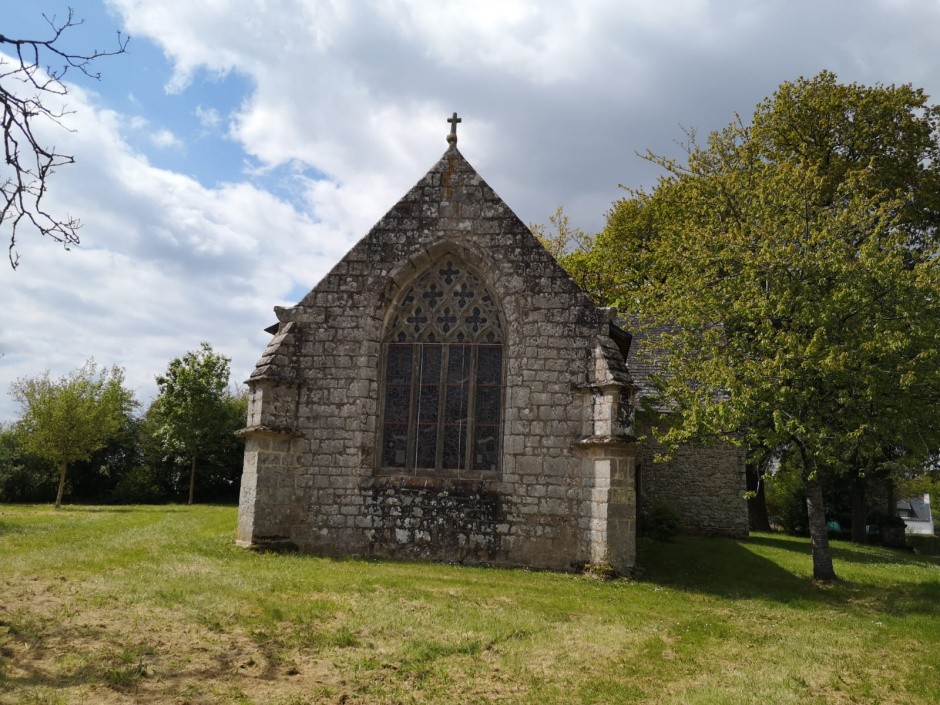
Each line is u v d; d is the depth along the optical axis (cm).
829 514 3048
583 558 1391
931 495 4900
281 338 1533
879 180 2436
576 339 1477
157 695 605
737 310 1397
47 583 976
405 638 821
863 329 1315
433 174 1596
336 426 1514
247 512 1457
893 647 917
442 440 1516
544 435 1450
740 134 2088
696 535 2130
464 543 1437
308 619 874
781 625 1038
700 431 1459
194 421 3612
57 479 3791
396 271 1559
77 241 707
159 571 1116
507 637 856
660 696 684
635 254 2864
